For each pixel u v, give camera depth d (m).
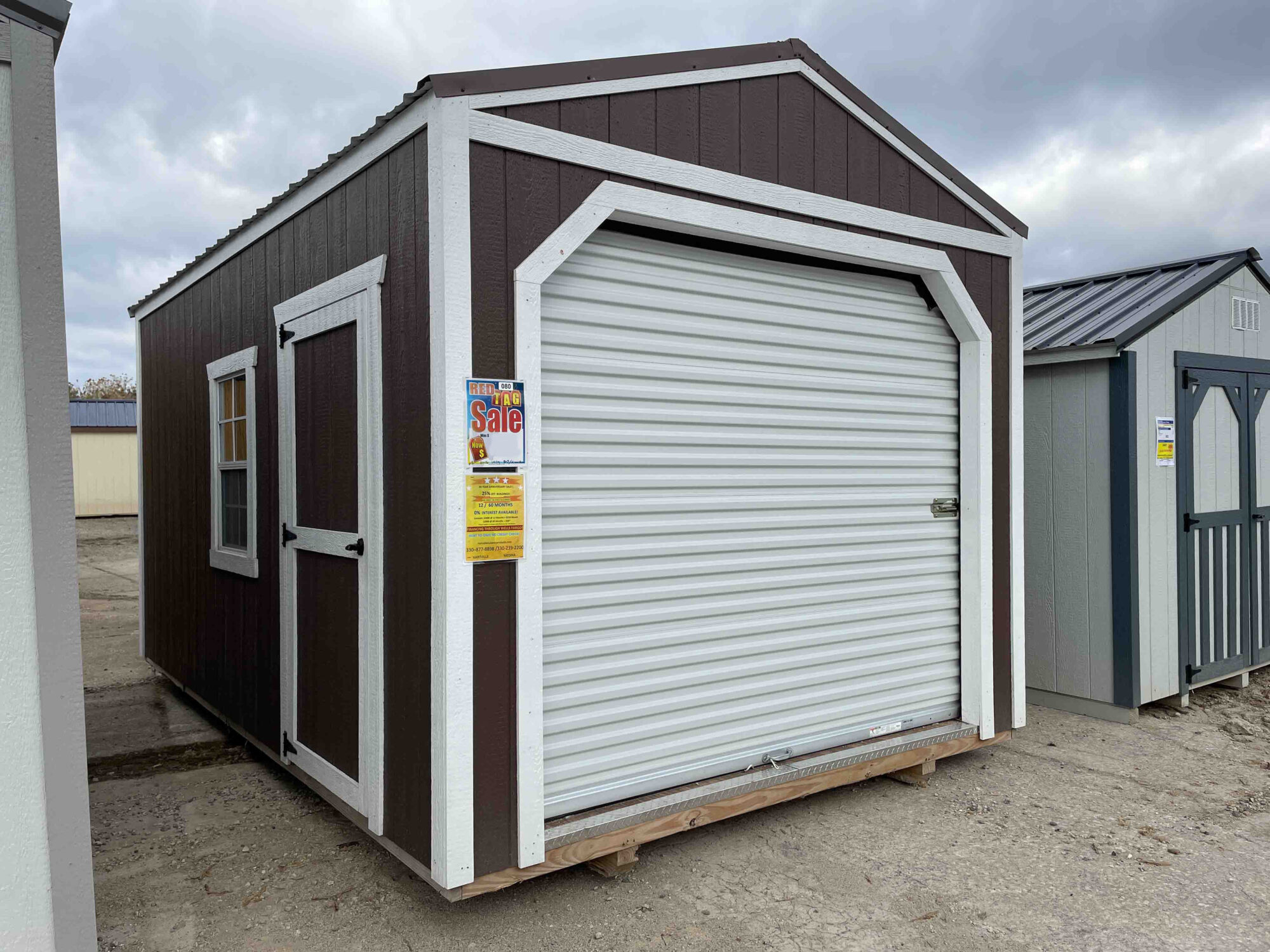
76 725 2.14
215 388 5.41
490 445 3.04
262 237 4.62
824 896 3.35
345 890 3.37
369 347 3.43
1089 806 4.30
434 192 2.96
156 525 6.93
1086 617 5.85
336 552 3.71
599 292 3.49
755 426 4.02
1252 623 6.59
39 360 2.09
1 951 2.03
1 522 2.04
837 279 4.34
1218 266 6.23
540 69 3.15
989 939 3.04
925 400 4.74
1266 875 3.56
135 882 3.44
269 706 4.59
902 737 4.50
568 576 3.41
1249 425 6.60
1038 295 7.41
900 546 4.62
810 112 4.05
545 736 3.35
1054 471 5.98
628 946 2.97
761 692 4.05
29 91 2.07
